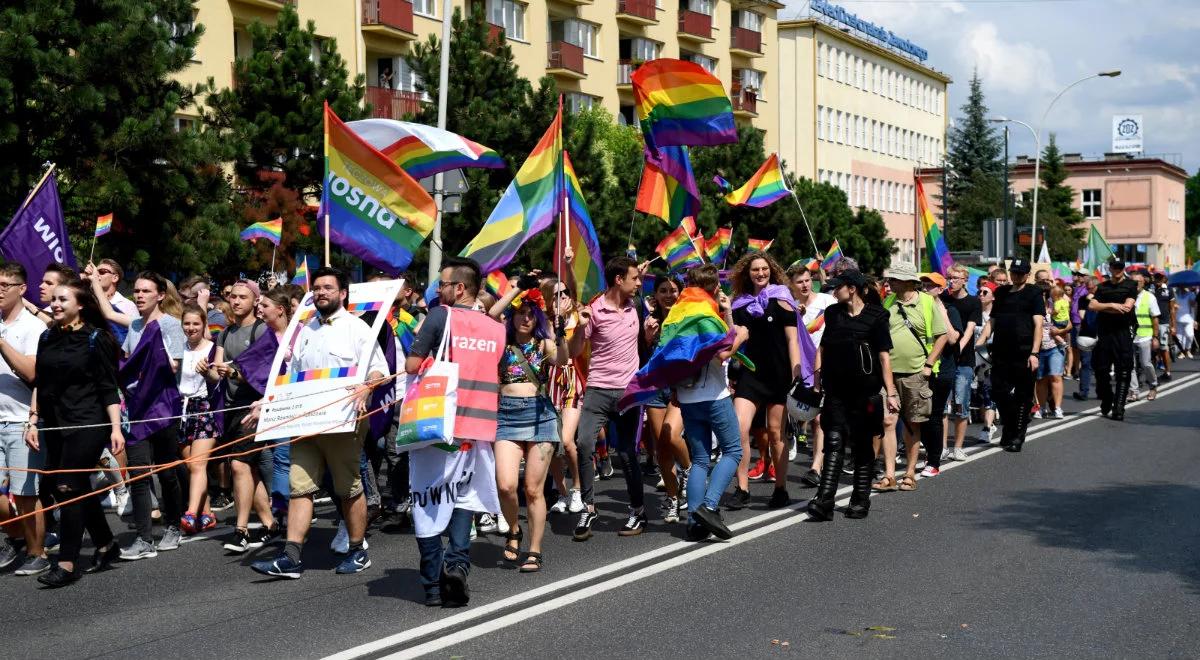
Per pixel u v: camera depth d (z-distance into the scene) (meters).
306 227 23.05
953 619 6.93
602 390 9.48
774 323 10.46
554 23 49.25
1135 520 9.83
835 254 19.23
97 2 18.64
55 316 8.24
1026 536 9.24
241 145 20.78
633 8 52.50
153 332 9.12
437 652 6.36
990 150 83.38
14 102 17.70
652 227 30.11
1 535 8.78
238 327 10.08
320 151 23.16
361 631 6.82
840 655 6.26
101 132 18.36
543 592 7.65
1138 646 6.40
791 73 72.88
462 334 7.36
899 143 86.88
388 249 10.48
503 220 10.94
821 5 76.06
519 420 8.41
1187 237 140.12
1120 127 121.19
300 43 23.23
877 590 7.61
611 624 6.87
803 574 8.07
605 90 51.62
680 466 10.62
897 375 11.59
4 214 17.88
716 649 6.38
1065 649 6.35
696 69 12.63
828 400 10.09
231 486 11.55
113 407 8.33
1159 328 22.56
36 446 8.33
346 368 7.93
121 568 8.69
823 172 74.50
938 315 11.77
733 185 36.56
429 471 7.31
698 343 8.99
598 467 13.12
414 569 8.48
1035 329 13.92
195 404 9.98
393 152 12.93
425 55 24.52
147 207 19.39
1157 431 15.88
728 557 8.62
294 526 8.09
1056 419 17.36
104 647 6.64
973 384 15.23
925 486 11.72
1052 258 71.31
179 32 20.34
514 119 24.27
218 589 7.97
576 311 9.69
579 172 26.22
